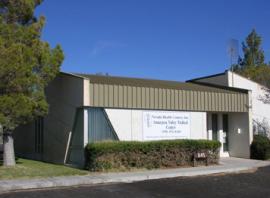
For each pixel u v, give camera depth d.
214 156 21.05
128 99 19.83
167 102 21.20
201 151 20.59
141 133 20.41
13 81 16.53
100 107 19.19
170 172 18.00
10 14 17.75
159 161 19.34
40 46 17.73
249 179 16.89
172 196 13.12
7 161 18.50
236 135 25.31
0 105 16.39
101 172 17.66
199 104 22.48
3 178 15.66
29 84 17.00
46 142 22.31
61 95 20.83
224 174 18.48
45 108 17.84
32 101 17.30
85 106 18.72
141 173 17.59
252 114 26.19
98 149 17.75
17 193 13.45
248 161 23.09
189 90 22.16
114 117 19.67
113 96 19.38
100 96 19.00
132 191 13.97
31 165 19.52
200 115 22.64
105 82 19.39
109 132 19.52
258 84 27.48
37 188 14.51
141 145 18.86
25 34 17.38
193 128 22.31
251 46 50.34
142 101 20.30
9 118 16.97
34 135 23.89
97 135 19.20
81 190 14.09
